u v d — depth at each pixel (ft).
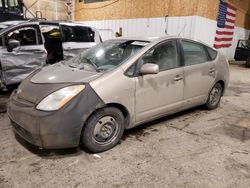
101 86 8.88
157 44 10.90
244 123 13.17
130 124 10.16
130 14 38.96
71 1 45.24
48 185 7.47
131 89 9.68
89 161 8.85
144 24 37.52
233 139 11.08
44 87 8.90
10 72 16.15
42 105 8.30
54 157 9.05
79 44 20.44
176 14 33.78
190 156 9.41
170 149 9.92
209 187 7.58
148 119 10.93
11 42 15.44
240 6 47.70
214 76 13.99
